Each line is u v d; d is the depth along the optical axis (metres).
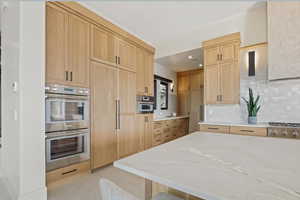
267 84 2.85
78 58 2.39
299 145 1.26
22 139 1.62
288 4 2.41
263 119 2.88
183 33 3.76
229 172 0.75
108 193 0.63
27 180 1.65
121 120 3.10
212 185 0.63
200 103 5.52
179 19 3.16
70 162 2.26
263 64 2.84
